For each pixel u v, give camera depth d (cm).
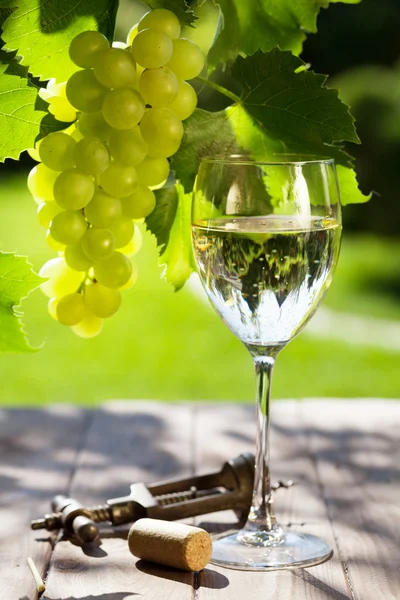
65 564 65
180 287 73
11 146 62
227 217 65
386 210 489
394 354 307
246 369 287
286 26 74
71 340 315
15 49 63
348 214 499
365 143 484
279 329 67
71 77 63
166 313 350
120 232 67
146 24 64
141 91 63
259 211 65
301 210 65
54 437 88
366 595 61
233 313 66
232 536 69
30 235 486
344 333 336
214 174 65
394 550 67
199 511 71
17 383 271
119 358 297
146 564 65
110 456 83
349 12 610
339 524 71
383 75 497
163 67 63
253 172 65
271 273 65
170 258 71
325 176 66
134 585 62
